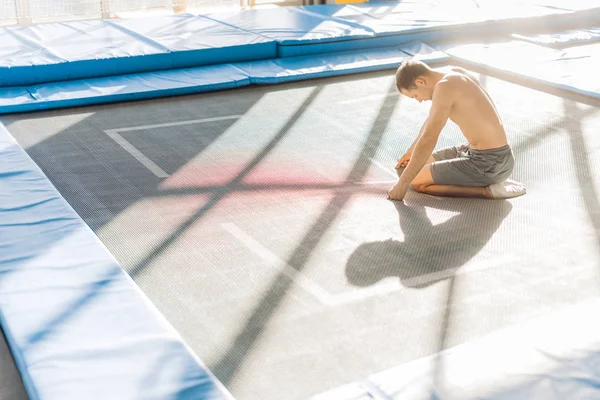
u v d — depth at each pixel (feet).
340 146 15.76
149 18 24.86
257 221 12.23
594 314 9.08
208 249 11.28
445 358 8.17
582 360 8.08
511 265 10.86
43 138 16.12
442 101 11.98
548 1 29.27
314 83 20.57
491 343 8.46
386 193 13.38
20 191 12.55
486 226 12.10
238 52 21.72
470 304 9.84
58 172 14.23
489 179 12.79
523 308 9.73
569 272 10.66
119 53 20.40
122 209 12.64
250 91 19.80
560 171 14.44
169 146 15.67
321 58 22.30
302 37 22.59
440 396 7.48
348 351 8.82
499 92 19.89
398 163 14.46
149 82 19.61
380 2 29.17
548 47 24.40
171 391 7.57
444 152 13.74
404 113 18.01
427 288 10.23
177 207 12.73
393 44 24.00
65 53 20.22
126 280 9.83
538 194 13.38
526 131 16.74
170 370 7.93
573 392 7.54
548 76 20.57
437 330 9.25
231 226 12.05
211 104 18.62
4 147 14.56
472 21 25.44
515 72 21.04
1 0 25.55
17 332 8.55
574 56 22.98
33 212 11.76
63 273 9.94
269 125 17.07
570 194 13.37
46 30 22.84
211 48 21.29
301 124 17.16
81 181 13.80
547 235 11.79
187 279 10.42
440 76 12.34
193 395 7.52
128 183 13.74
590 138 16.26
